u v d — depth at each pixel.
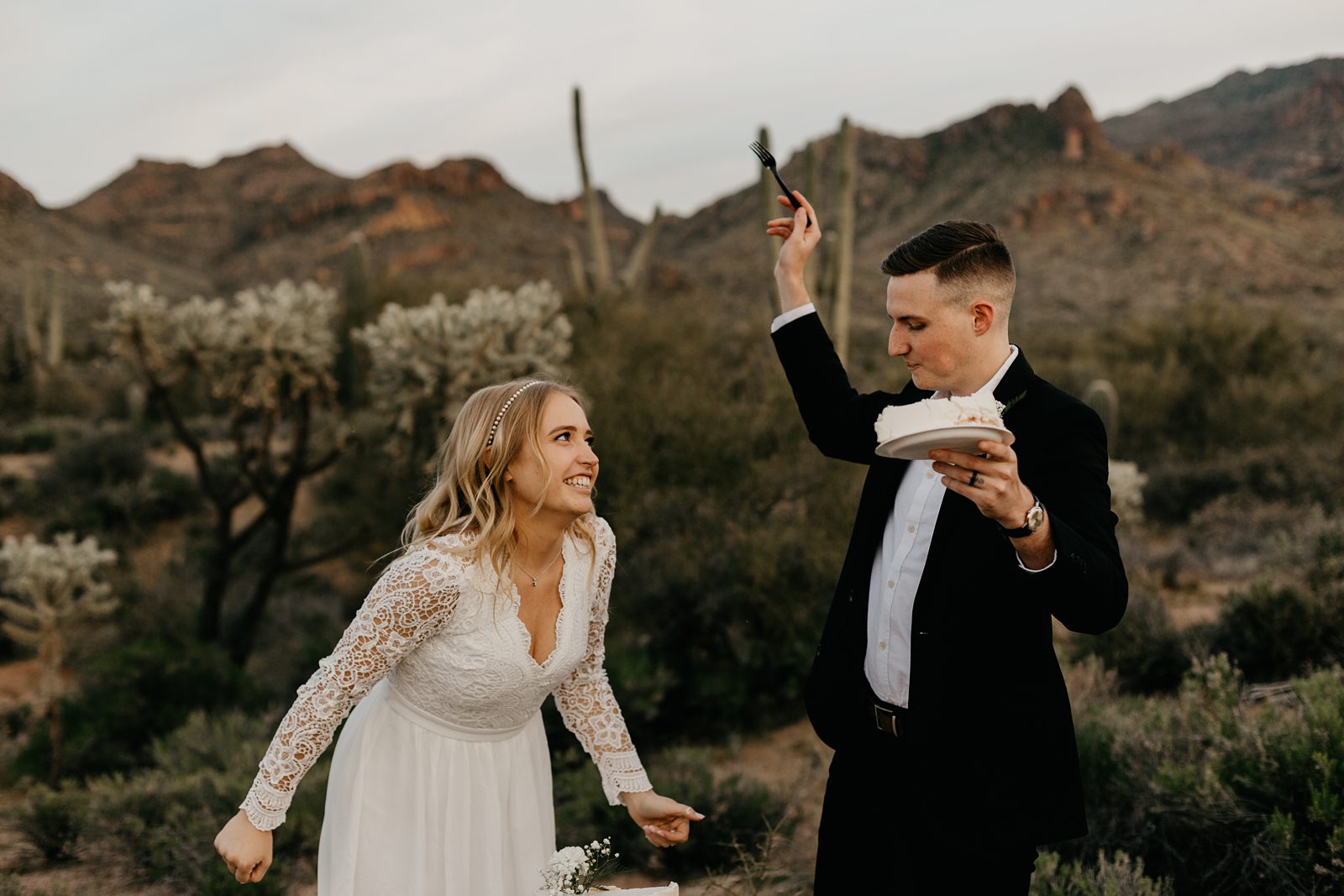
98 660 9.42
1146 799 3.94
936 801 2.09
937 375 2.14
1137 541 12.84
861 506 2.38
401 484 12.19
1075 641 7.71
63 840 5.41
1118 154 157.75
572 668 2.43
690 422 9.58
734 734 7.36
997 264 2.07
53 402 31.12
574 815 5.34
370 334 10.60
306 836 5.24
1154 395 21.16
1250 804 3.62
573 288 16.33
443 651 2.23
